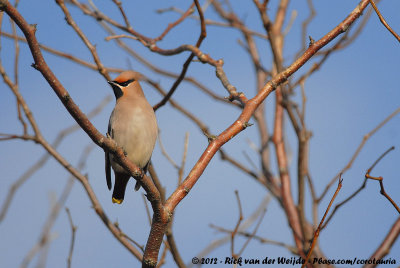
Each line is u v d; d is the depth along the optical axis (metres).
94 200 9.56
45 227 9.09
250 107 7.33
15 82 9.80
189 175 7.15
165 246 8.88
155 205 6.93
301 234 9.59
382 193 6.65
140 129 10.39
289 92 9.86
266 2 10.22
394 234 8.80
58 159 9.77
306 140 9.49
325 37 7.48
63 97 6.26
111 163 10.37
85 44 10.84
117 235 9.32
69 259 8.75
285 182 10.32
